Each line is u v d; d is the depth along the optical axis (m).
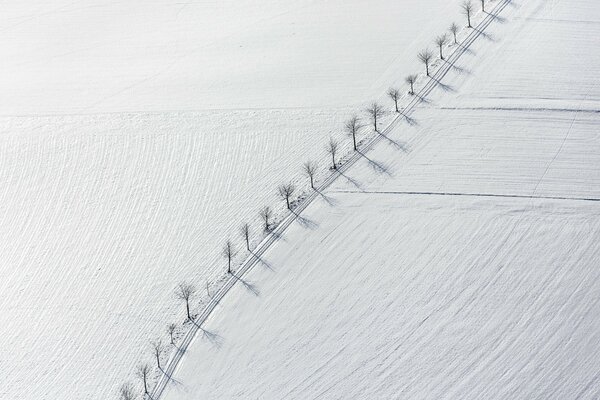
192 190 90.94
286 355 71.31
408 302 74.50
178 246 84.00
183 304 77.69
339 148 93.81
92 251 84.69
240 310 76.00
